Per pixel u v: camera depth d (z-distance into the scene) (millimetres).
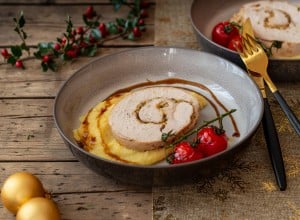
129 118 678
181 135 663
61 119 673
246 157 678
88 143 668
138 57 754
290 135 703
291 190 637
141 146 646
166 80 756
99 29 884
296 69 740
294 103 746
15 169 678
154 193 639
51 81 812
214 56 737
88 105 721
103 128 678
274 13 837
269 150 658
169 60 757
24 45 834
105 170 606
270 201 628
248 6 856
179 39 871
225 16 875
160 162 648
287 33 798
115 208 630
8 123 742
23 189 601
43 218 578
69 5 964
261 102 665
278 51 776
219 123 671
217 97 730
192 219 614
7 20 932
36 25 920
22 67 835
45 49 844
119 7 927
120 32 897
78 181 660
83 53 856
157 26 899
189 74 755
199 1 848
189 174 599
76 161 686
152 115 682
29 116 753
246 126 687
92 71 729
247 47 752
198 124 698
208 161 592
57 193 647
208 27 860
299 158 672
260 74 735
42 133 726
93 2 973
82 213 625
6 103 774
